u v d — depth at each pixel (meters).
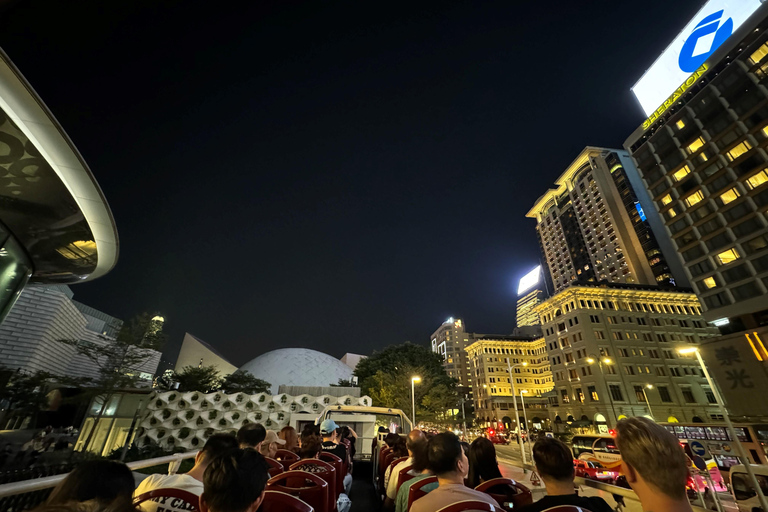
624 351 67.44
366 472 12.73
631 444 1.86
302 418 18.17
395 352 65.31
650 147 63.50
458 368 141.12
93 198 14.36
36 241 14.65
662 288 75.44
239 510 1.98
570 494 2.53
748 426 17.84
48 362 38.12
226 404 35.97
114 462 2.06
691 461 13.39
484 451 4.27
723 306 51.56
